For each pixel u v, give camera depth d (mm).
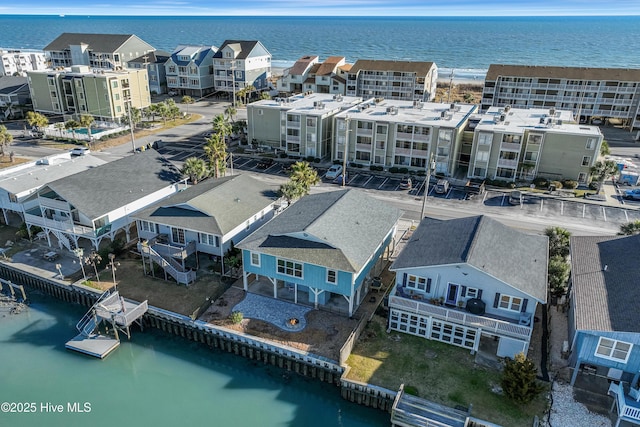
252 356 34344
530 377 27172
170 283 40594
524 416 27406
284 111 75188
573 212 55156
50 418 29234
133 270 42625
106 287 39875
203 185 49281
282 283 40188
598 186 61312
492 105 100312
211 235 41125
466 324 31672
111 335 36500
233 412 29906
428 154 67688
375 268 42219
